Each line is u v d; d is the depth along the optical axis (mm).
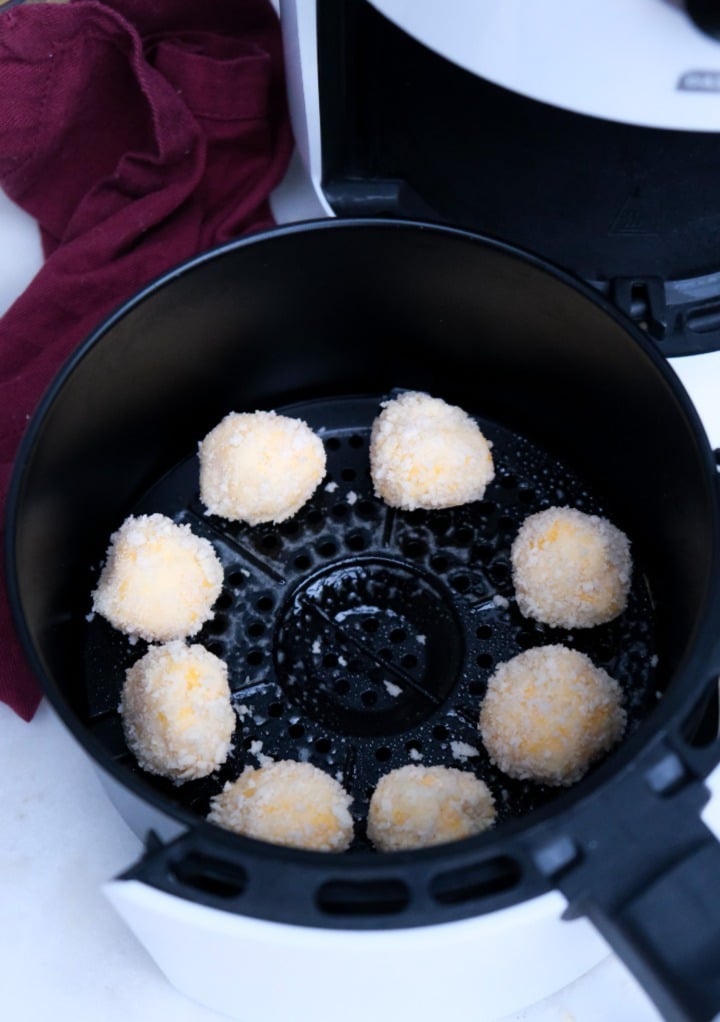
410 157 362
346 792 304
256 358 360
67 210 420
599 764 301
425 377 378
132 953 315
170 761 294
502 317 342
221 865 221
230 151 419
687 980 202
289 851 214
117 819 332
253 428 338
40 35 385
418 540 351
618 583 321
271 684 326
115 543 331
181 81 404
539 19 245
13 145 403
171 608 318
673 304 367
